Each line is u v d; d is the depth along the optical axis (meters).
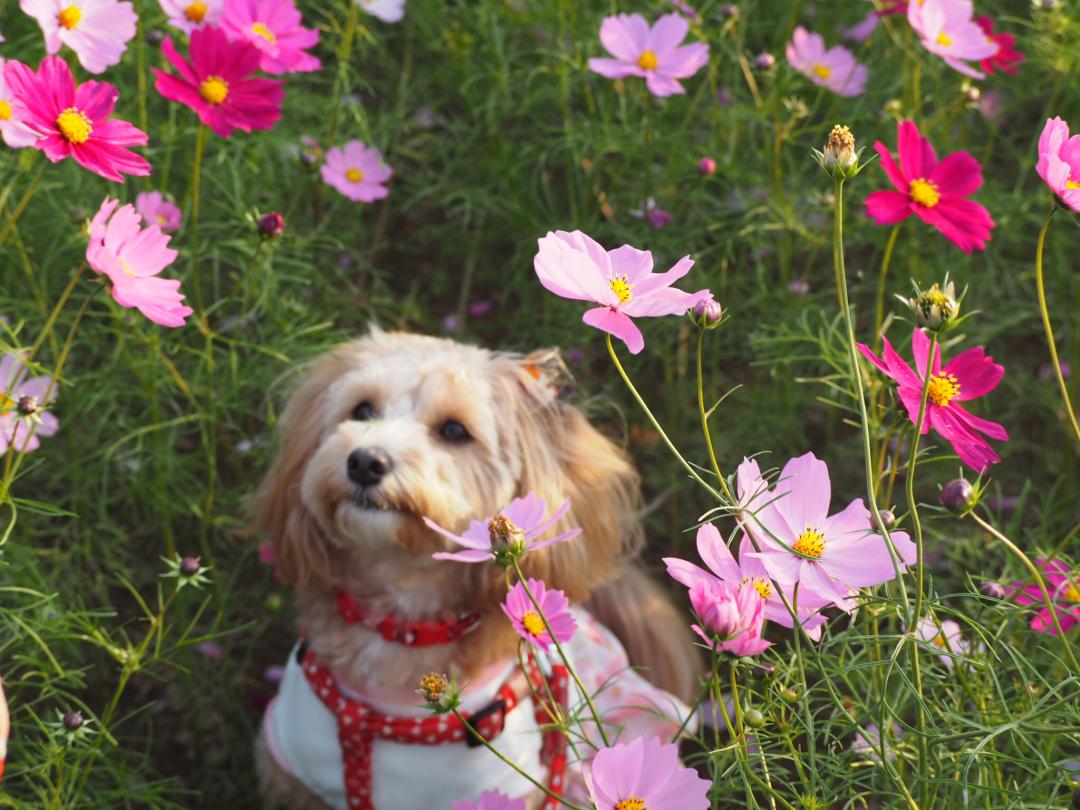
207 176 1.47
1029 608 0.97
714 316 0.89
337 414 1.17
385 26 1.76
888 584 1.03
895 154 1.51
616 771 0.89
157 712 1.38
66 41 1.10
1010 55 1.38
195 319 1.31
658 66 1.35
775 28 1.73
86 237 1.16
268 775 1.23
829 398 1.52
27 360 1.04
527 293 1.58
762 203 1.50
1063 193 0.88
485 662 1.15
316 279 1.51
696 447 1.53
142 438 1.34
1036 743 1.02
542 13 1.61
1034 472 1.53
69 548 1.40
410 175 1.71
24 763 1.16
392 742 1.14
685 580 0.88
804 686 0.91
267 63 1.24
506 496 1.17
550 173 1.70
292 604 1.43
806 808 0.93
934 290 0.85
